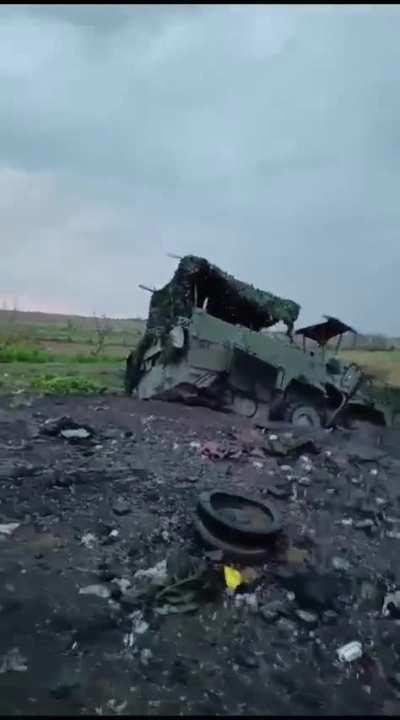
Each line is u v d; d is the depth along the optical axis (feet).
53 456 28.04
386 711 14.80
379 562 22.17
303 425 41.09
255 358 40.34
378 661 16.79
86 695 13.55
